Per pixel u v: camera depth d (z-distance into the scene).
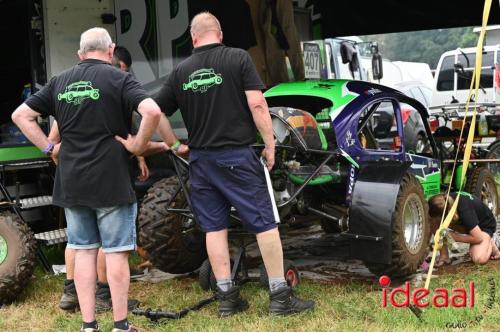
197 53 5.07
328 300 5.48
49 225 7.72
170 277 6.73
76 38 7.57
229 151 4.96
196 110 5.02
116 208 4.51
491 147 10.10
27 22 7.71
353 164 5.96
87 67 4.56
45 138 4.71
